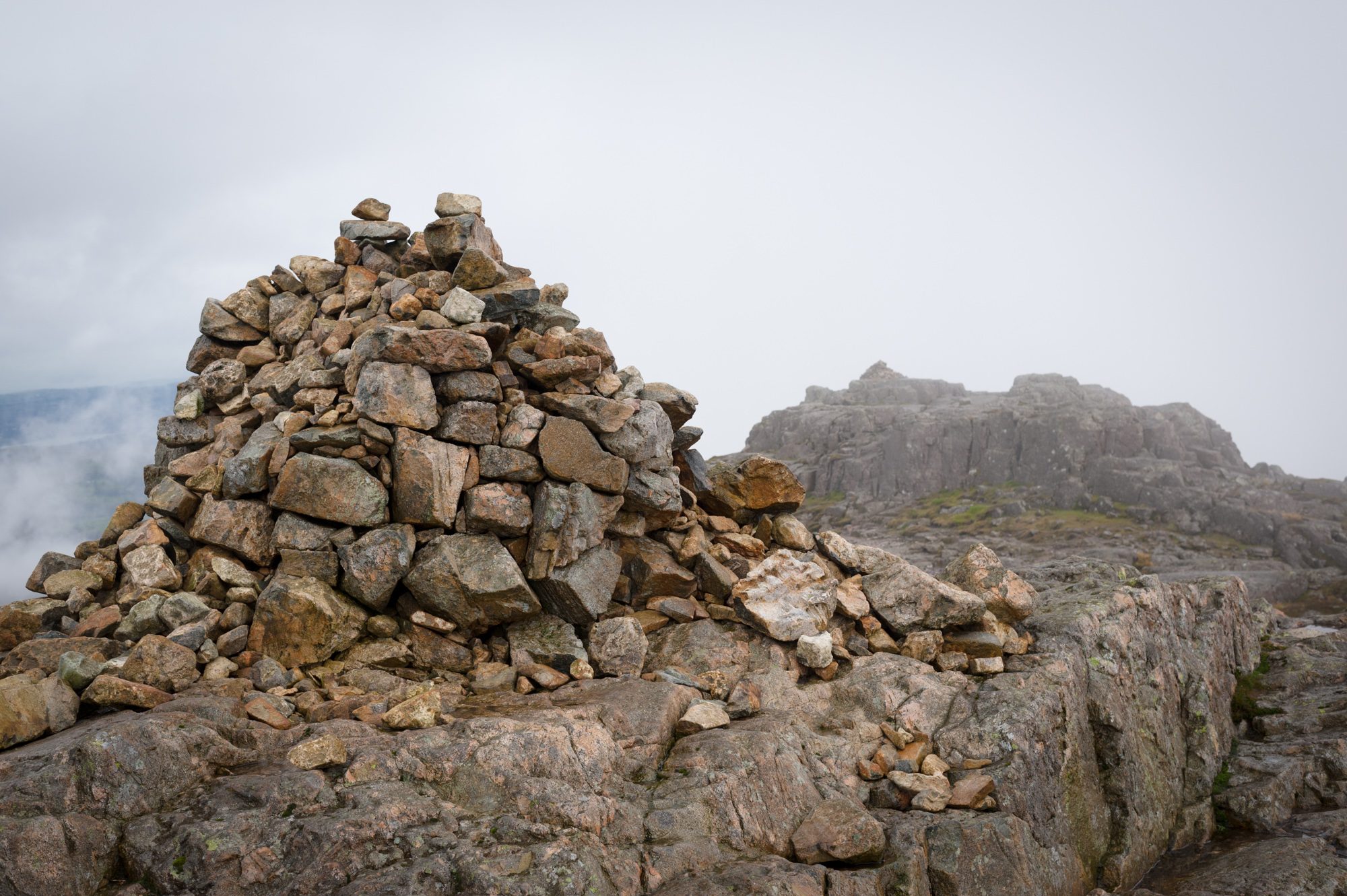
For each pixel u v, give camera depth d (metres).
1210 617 18.00
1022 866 9.79
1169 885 12.03
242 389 13.70
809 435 129.00
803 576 13.58
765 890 8.01
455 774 8.45
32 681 9.12
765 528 15.25
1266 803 13.65
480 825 7.96
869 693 12.02
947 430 115.81
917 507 108.50
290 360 13.98
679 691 11.06
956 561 14.86
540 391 13.22
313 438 11.77
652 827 8.69
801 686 12.34
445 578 11.41
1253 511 88.75
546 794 8.40
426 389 12.03
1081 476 105.44
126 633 10.65
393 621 11.72
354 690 10.44
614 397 13.34
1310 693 17.39
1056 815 11.23
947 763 11.10
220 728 8.66
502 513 11.92
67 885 6.90
